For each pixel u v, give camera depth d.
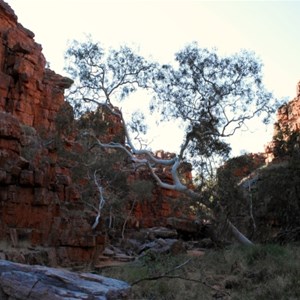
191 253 21.67
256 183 28.88
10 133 15.60
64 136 31.48
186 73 22.53
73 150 32.97
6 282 5.87
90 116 24.34
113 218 36.69
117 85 23.55
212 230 22.94
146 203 48.88
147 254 17.58
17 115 34.16
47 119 36.84
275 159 33.47
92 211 31.70
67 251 16.19
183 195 35.34
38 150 19.77
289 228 23.83
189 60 22.47
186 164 22.47
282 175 26.14
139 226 45.94
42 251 14.52
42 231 15.73
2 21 35.66
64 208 19.00
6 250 13.24
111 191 39.25
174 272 13.16
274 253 14.68
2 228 14.29
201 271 13.76
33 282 5.80
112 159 36.75
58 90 38.94
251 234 25.06
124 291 6.17
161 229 35.44
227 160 21.70
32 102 35.91
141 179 49.50
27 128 27.25
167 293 10.80
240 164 22.56
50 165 17.44
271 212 25.62
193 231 31.98
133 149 22.64
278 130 38.41
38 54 38.09
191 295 10.75
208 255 17.30
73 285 5.86
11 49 35.47
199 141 21.00
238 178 22.48
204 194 20.34
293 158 26.22
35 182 15.78
